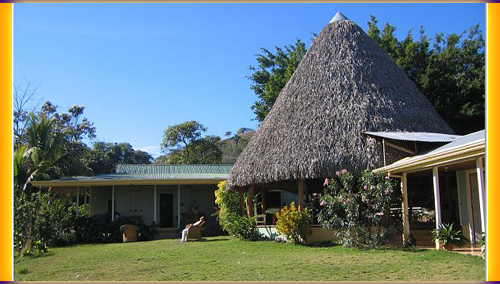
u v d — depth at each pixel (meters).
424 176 18.62
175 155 57.47
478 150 10.13
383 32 32.25
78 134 50.06
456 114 28.09
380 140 16.08
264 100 37.44
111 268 11.64
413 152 16.06
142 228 23.19
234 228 19.12
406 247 13.47
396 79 19.44
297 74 20.00
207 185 28.38
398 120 17.34
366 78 18.36
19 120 34.03
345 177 14.69
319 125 16.73
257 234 18.83
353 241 14.20
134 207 27.33
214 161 58.28
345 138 16.19
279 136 17.58
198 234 20.36
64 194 30.03
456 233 12.55
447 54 29.88
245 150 19.75
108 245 19.84
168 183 24.86
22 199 17.36
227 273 10.13
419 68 30.02
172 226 27.70
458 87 28.39
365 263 10.80
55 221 20.39
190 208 27.36
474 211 14.52
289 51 38.59
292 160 16.14
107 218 23.81
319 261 11.49
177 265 11.80
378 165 15.50
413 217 19.30
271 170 16.64
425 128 17.84
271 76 36.94
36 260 14.05
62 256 15.06
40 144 27.88
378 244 14.03
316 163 15.59
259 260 12.19
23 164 25.61
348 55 19.11
